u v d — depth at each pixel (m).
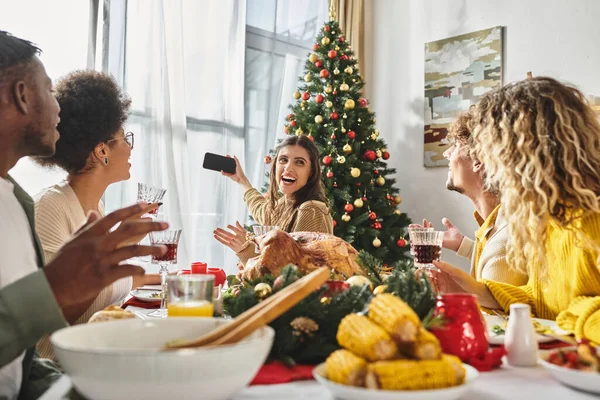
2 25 3.49
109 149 1.92
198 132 4.47
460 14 4.77
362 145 4.46
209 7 4.52
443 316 0.95
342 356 0.78
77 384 0.69
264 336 0.74
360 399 0.73
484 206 2.25
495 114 1.46
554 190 1.29
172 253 1.82
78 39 3.76
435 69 4.88
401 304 0.80
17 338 0.78
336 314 0.96
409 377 0.72
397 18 5.22
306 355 0.94
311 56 4.57
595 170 1.31
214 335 0.76
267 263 1.44
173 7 4.24
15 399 1.06
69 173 1.91
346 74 4.48
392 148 5.21
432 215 4.89
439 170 4.86
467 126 2.20
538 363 0.97
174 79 4.23
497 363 0.95
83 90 1.86
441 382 0.74
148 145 4.08
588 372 0.80
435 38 4.93
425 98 4.94
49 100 1.21
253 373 0.72
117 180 2.00
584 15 4.07
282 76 5.07
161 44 4.14
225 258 4.55
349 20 5.30
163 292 1.62
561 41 4.18
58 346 0.69
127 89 4.02
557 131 1.33
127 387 0.65
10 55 1.13
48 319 0.79
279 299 0.77
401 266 1.20
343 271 1.46
